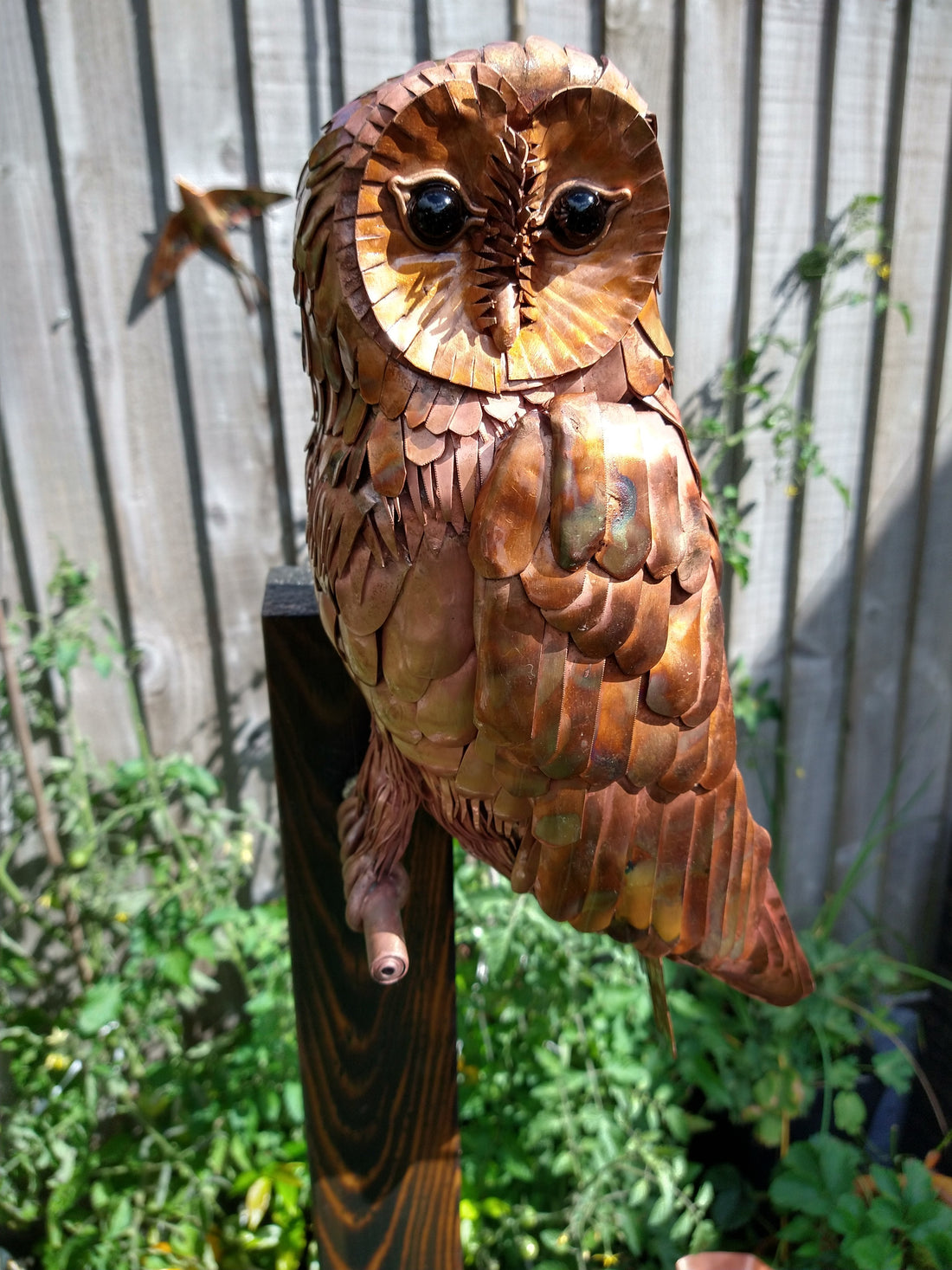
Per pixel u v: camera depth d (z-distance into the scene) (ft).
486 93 1.28
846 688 4.66
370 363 1.41
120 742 3.84
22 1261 3.86
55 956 3.99
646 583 1.45
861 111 3.83
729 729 1.59
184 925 3.67
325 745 1.93
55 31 3.08
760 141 3.75
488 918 3.56
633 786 1.51
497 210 1.33
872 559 4.48
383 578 1.45
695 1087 4.22
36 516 3.52
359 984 2.10
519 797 1.49
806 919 4.97
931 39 3.80
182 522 3.67
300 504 3.76
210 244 3.36
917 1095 4.35
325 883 2.02
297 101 3.32
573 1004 3.56
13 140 3.15
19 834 3.70
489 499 1.39
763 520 4.28
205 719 3.92
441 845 1.99
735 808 1.64
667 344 1.52
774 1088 3.66
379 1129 2.22
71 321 3.36
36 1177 3.79
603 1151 3.32
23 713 3.56
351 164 1.34
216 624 3.82
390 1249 2.33
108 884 3.69
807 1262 3.51
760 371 4.05
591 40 3.50
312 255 1.44
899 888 5.08
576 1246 3.42
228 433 3.61
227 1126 3.75
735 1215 3.83
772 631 4.47
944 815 5.02
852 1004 4.11
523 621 1.40
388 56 3.34
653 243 1.42
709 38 3.58
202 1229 3.56
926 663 4.73
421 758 1.56
